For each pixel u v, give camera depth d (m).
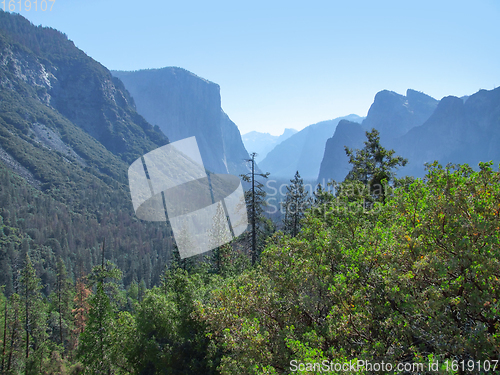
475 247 5.48
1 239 89.06
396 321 5.65
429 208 6.21
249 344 6.73
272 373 5.84
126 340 14.93
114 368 18.70
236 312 8.08
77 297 32.00
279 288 8.20
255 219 18.19
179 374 12.35
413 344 5.74
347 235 8.74
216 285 15.20
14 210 109.00
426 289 5.77
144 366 13.70
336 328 6.57
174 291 16.95
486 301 4.95
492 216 5.61
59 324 39.19
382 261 6.65
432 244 6.03
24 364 27.80
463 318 5.68
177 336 13.29
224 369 7.45
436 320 5.25
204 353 12.92
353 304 6.47
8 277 74.12
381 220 9.45
